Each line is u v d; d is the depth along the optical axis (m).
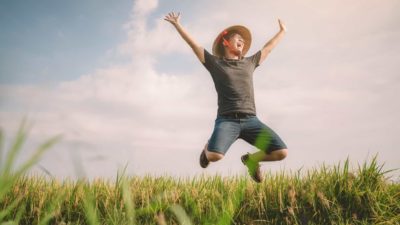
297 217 3.57
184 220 1.60
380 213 3.55
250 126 3.41
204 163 3.65
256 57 3.84
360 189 3.74
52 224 3.38
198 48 3.64
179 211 1.61
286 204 3.72
